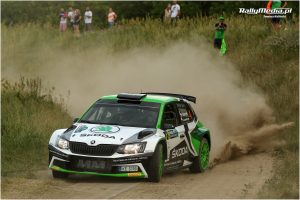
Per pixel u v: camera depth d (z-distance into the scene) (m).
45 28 101.38
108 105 35.09
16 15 128.88
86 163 31.30
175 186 31.06
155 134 32.44
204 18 98.19
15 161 37.53
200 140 38.12
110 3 131.50
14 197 26.77
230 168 40.16
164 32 91.88
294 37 81.25
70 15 103.12
